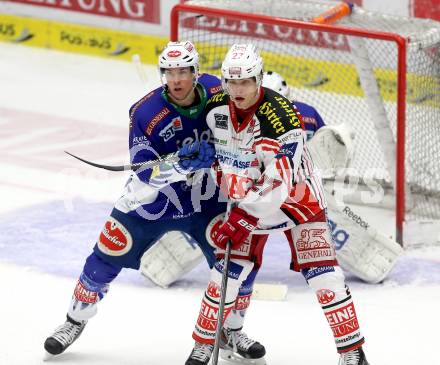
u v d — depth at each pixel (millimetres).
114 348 13336
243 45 11391
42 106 25109
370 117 20672
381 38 16812
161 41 27250
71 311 12883
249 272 12062
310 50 21391
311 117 16031
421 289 15500
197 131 12375
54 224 18328
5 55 28969
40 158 21750
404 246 17156
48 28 29203
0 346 13359
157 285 15625
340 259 15672
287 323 14234
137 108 12398
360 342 11734
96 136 23109
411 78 17281
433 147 17875
